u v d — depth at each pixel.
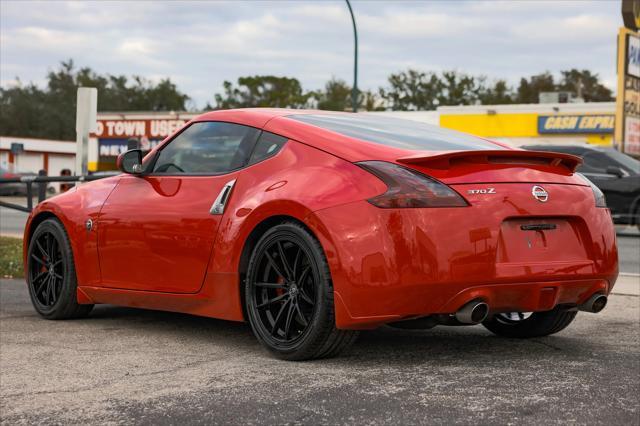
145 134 51.38
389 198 3.55
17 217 20.50
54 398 3.22
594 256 3.94
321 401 3.10
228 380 3.47
